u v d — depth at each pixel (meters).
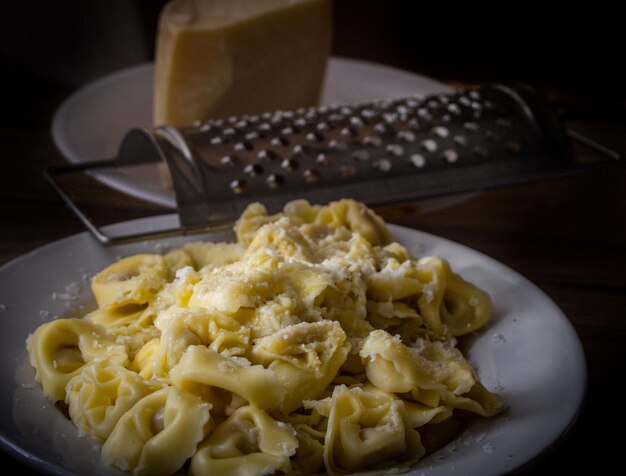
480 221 0.67
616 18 1.20
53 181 0.61
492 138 0.67
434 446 0.39
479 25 1.23
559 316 0.46
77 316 0.47
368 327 0.43
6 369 0.41
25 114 0.83
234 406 0.38
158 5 1.12
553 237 0.65
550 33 1.22
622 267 0.62
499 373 0.43
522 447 0.36
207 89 0.78
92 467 0.35
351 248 0.49
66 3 1.08
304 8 0.80
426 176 0.63
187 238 0.53
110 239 0.51
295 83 0.83
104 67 1.12
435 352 0.44
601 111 0.92
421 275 0.48
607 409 0.46
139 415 0.37
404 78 0.93
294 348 0.40
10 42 1.08
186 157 0.59
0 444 0.35
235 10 0.79
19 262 0.48
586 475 0.41
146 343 0.43
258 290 0.41
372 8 1.23
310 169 0.61
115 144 0.78
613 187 0.74
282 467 0.35
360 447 0.37
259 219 0.52
